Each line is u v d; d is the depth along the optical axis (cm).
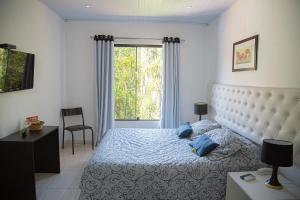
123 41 483
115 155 267
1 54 255
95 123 492
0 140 260
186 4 369
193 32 490
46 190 288
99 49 468
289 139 217
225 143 271
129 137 350
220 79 412
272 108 243
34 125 306
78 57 480
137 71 502
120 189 237
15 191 264
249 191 193
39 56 363
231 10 365
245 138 294
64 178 322
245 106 297
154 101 507
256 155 256
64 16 448
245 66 314
